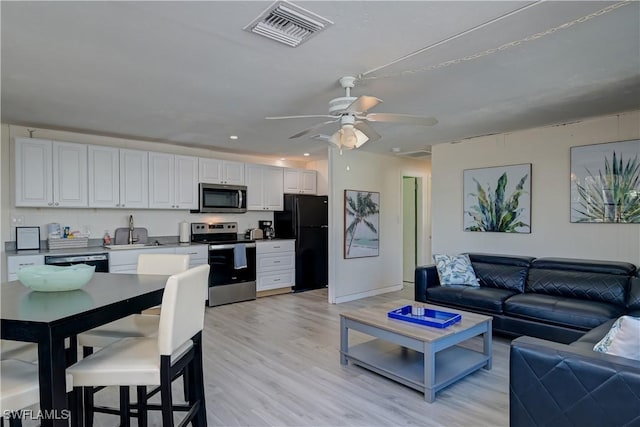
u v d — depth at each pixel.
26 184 4.06
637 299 3.20
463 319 3.00
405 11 1.85
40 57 2.39
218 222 6.01
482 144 4.82
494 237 4.73
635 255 3.66
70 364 2.04
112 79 2.78
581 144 4.00
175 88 2.97
